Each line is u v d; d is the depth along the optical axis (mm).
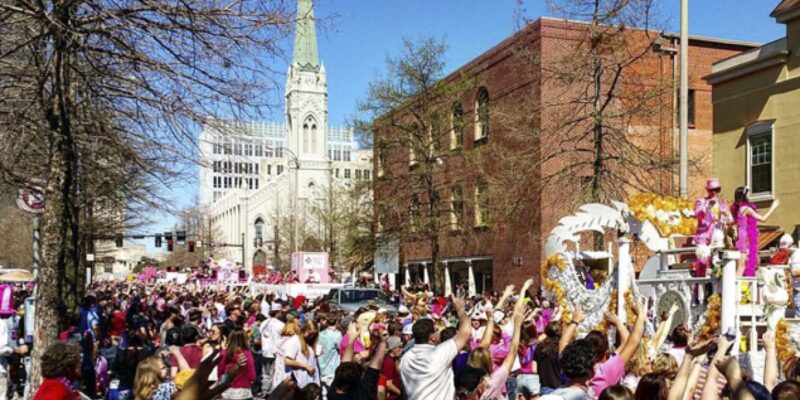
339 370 6844
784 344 10227
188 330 10320
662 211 12742
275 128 138500
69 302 17078
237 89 11672
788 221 23938
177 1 10711
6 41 11703
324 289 38406
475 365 7477
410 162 43281
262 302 26672
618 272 12039
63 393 6059
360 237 39562
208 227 117000
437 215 37000
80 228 24078
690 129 37562
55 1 10328
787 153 24156
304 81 133125
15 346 14875
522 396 7945
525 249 34906
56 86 10914
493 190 29641
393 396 9555
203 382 5172
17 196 17109
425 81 36656
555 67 28047
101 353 14211
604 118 26141
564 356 5812
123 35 11242
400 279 50938
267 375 14211
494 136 36906
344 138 190875
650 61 31531
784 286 10445
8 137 12875
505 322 11844
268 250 122812
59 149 10859
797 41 23953
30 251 48406
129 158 14930
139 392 7008
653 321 11969
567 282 13250
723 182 26797
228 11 10688
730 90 26578
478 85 39500
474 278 41875
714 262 10812
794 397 4633
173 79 11289
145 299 36781
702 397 5648
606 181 25172
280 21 11062
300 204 109250
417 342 6820
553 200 29891
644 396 5582
